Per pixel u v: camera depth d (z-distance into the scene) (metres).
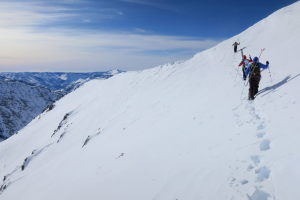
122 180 10.80
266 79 15.23
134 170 11.09
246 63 15.87
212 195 6.84
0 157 71.88
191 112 15.20
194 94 19.88
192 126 12.73
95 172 14.82
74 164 22.23
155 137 14.08
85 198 11.45
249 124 9.85
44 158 43.50
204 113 13.80
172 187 8.20
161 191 8.30
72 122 54.91
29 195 24.27
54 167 29.08
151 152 12.05
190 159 9.29
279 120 8.91
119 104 40.47
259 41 27.61
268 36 27.27
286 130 7.98
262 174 6.59
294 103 9.71
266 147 7.66
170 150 11.09
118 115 32.84
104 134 27.41
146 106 26.06
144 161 11.41
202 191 7.20
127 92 43.53
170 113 18.12
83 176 16.02
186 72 30.34
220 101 14.71
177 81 28.17
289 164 6.32
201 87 20.84
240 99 13.60
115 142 19.78
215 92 17.25
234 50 28.72
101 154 18.70
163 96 25.34
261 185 6.28
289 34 22.98
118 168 12.68
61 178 20.59
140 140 15.43
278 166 6.49
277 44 22.34
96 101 58.03
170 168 9.45
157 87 31.98
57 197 15.63
